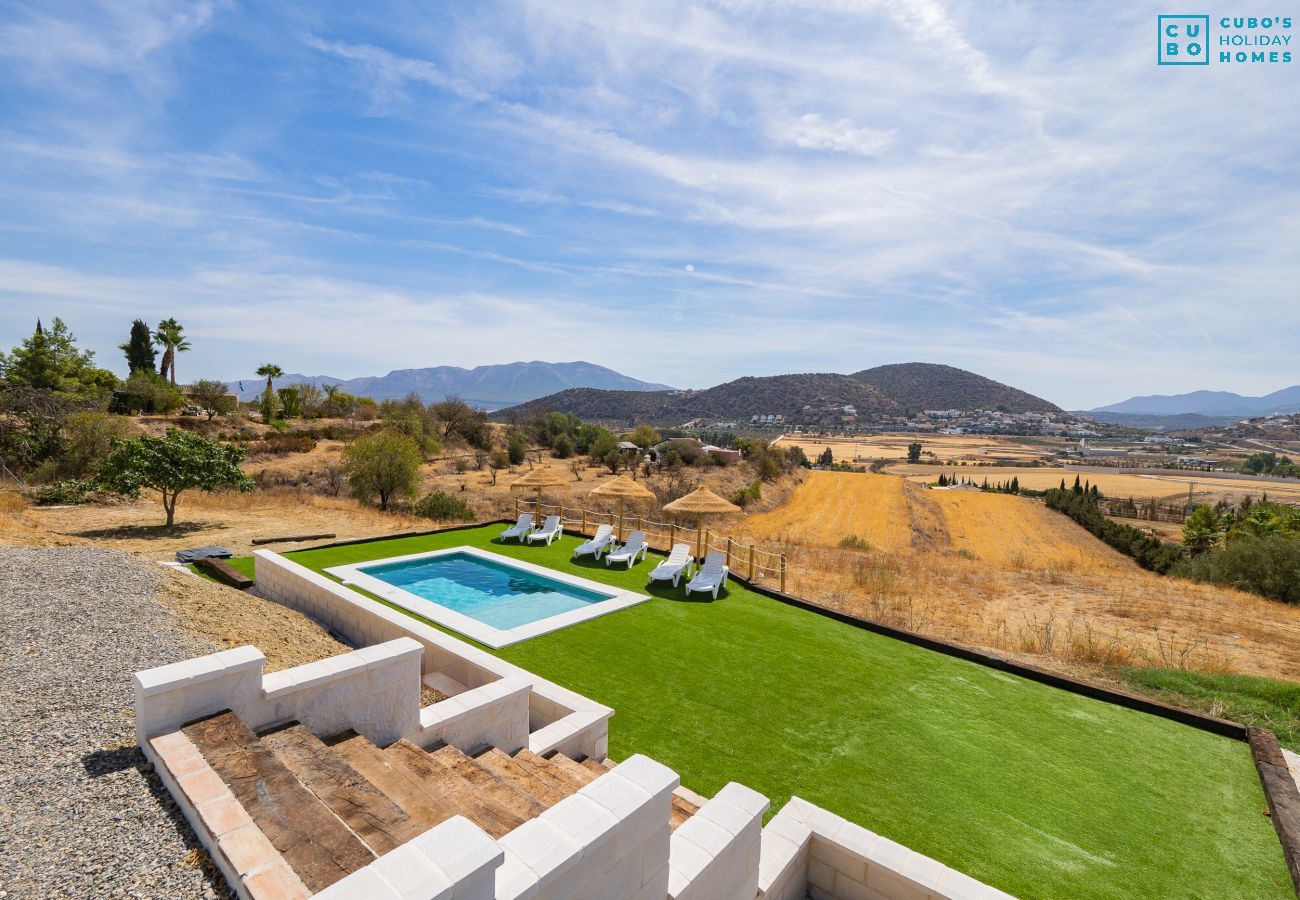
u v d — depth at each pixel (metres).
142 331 54.12
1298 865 4.11
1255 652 9.64
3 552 7.09
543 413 79.19
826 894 3.85
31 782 2.93
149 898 2.24
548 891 2.11
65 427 22.78
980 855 4.27
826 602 10.98
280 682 3.64
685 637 8.45
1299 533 26.95
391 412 56.50
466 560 13.07
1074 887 3.98
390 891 1.77
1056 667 8.02
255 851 2.37
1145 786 5.20
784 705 6.51
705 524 24.02
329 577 10.66
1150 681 7.43
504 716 4.91
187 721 3.27
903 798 4.92
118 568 7.03
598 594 10.65
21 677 4.07
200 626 5.74
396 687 4.21
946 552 32.59
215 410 45.94
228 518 16.91
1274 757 5.54
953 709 6.55
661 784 2.70
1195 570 20.02
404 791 3.34
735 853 3.10
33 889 2.25
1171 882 4.05
